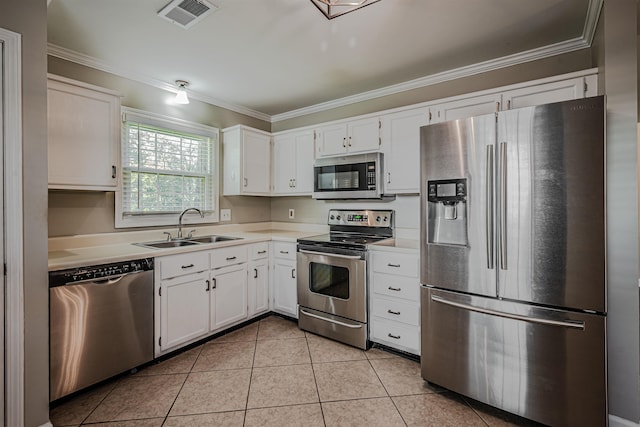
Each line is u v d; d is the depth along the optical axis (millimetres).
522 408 1634
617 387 1526
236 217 3607
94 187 2141
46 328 1568
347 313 2564
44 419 1557
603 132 1428
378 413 1739
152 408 1774
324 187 3076
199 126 3207
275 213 3992
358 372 2160
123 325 2033
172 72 2689
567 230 1505
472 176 1769
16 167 1449
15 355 1460
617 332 1522
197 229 3193
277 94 3230
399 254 2336
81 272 1832
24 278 1489
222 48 2285
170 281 2307
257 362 2293
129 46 2248
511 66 2463
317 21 1956
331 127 3121
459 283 1826
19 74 1448
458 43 2227
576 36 2137
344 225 3260
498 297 1696
